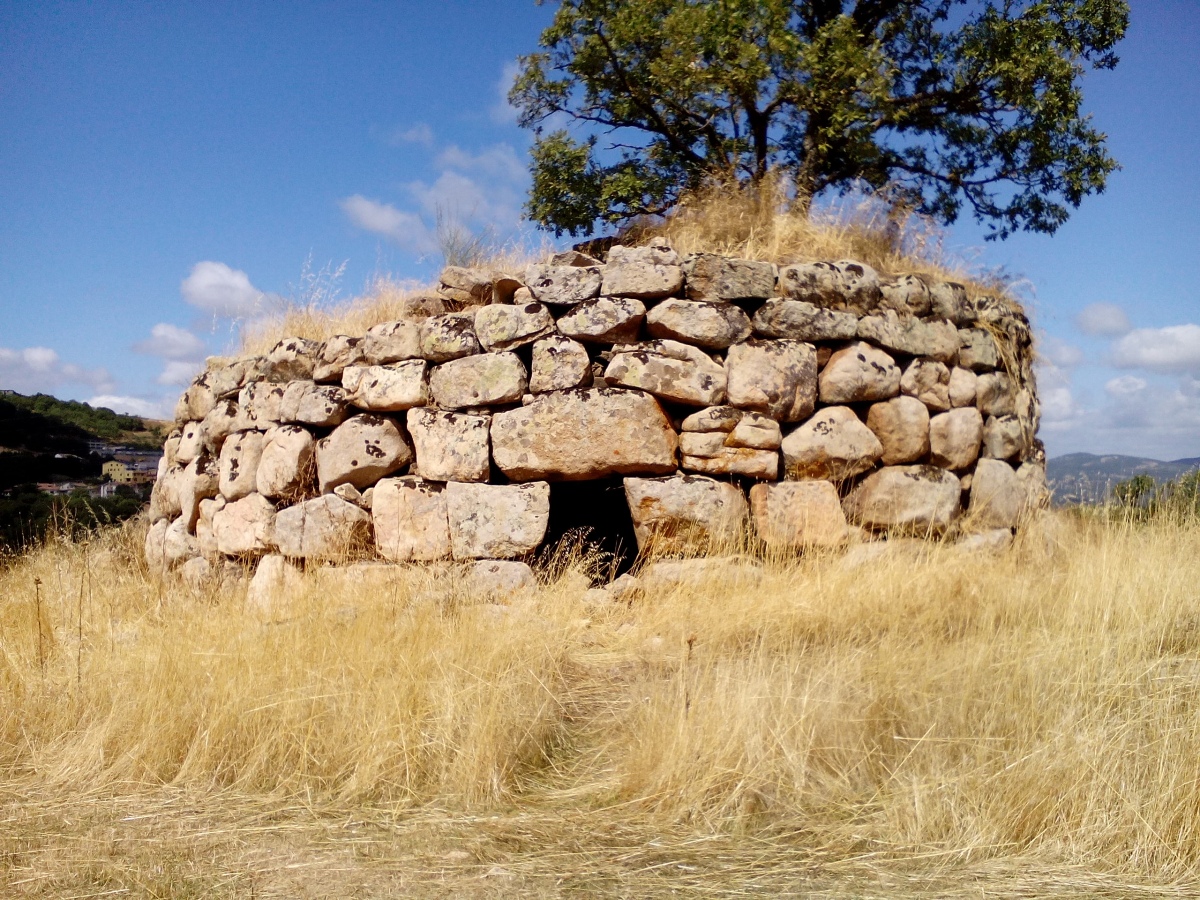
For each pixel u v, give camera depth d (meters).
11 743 4.77
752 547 6.79
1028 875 3.39
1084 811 3.63
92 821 3.99
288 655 5.12
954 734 4.22
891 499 7.06
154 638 5.88
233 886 3.38
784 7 10.84
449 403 6.97
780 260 7.78
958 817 3.70
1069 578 6.42
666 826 3.81
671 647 5.77
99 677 5.16
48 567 8.50
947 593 6.20
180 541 8.45
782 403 6.82
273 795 4.19
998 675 4.69
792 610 5.91
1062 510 8.68
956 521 7.43
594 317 6.75
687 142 12.44
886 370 7.20
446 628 5.63
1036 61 11.05
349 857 3.61
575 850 3.64
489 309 6.98
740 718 4.18
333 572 6.84
